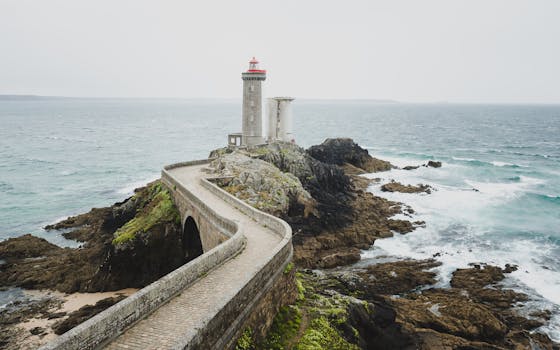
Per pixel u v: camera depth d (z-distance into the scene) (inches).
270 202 1386.6
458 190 2198.6
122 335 429.1
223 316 461.7
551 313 1012.5
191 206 1115.3
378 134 5457.7
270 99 2207.2
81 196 2256.4
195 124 7475.4
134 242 1186.6
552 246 1446.9
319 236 1462.8
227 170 1544.0
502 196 2075.5
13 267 1317.7
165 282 509.4
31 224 1795.0
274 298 645.9
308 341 626.2
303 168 1950.1
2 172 2851.9
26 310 1054.4
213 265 635.5
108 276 1171.3
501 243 1475.1
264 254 716.7
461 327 911.7
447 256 1364.4
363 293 1034.7
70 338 367.2
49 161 3309.5
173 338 425.4
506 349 861.8
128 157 3540.8
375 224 1640.0
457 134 5516.7
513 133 5629.9
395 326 883.4
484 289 1122.7
